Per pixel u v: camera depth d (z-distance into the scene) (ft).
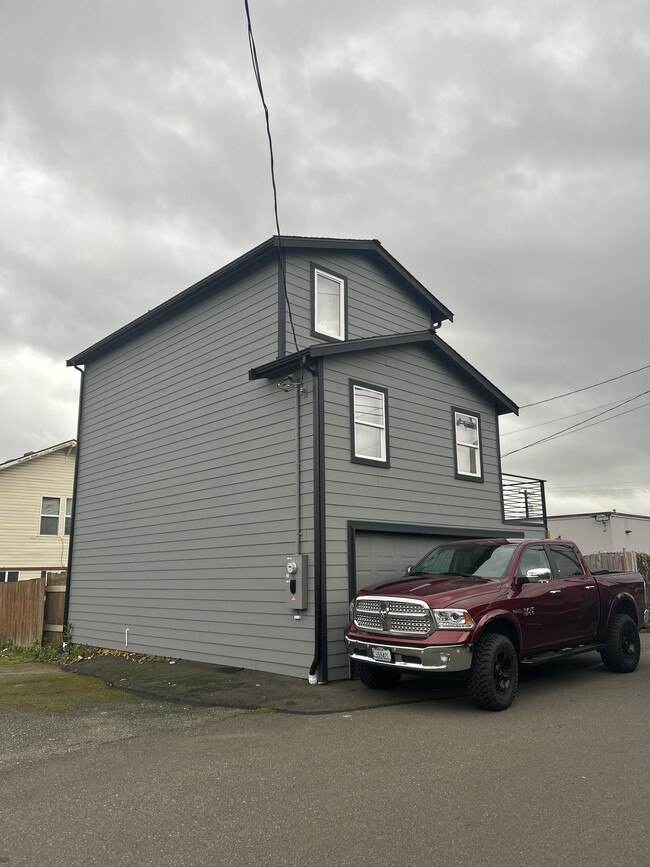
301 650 33.50
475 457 47.06
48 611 54.03
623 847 13.47
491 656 25.38
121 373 53.16
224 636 38.78
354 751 20.36
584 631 31.50
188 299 45.88
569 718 24.26
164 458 46.60
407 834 14.21
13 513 85.81
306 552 34.22
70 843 14.15
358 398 37.96
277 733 22.93
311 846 13.74
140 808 16.06
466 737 21.79
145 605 45.93
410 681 32.07
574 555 33.37
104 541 51.75
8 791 17.71
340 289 43.96
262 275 41.24
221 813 15.60
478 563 30.42
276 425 37.63
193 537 42.50
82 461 56.85
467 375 46.44
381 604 27.27
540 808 15.53
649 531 101.19
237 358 41.68
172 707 28.02
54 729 24.81
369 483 37.29
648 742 21.01
